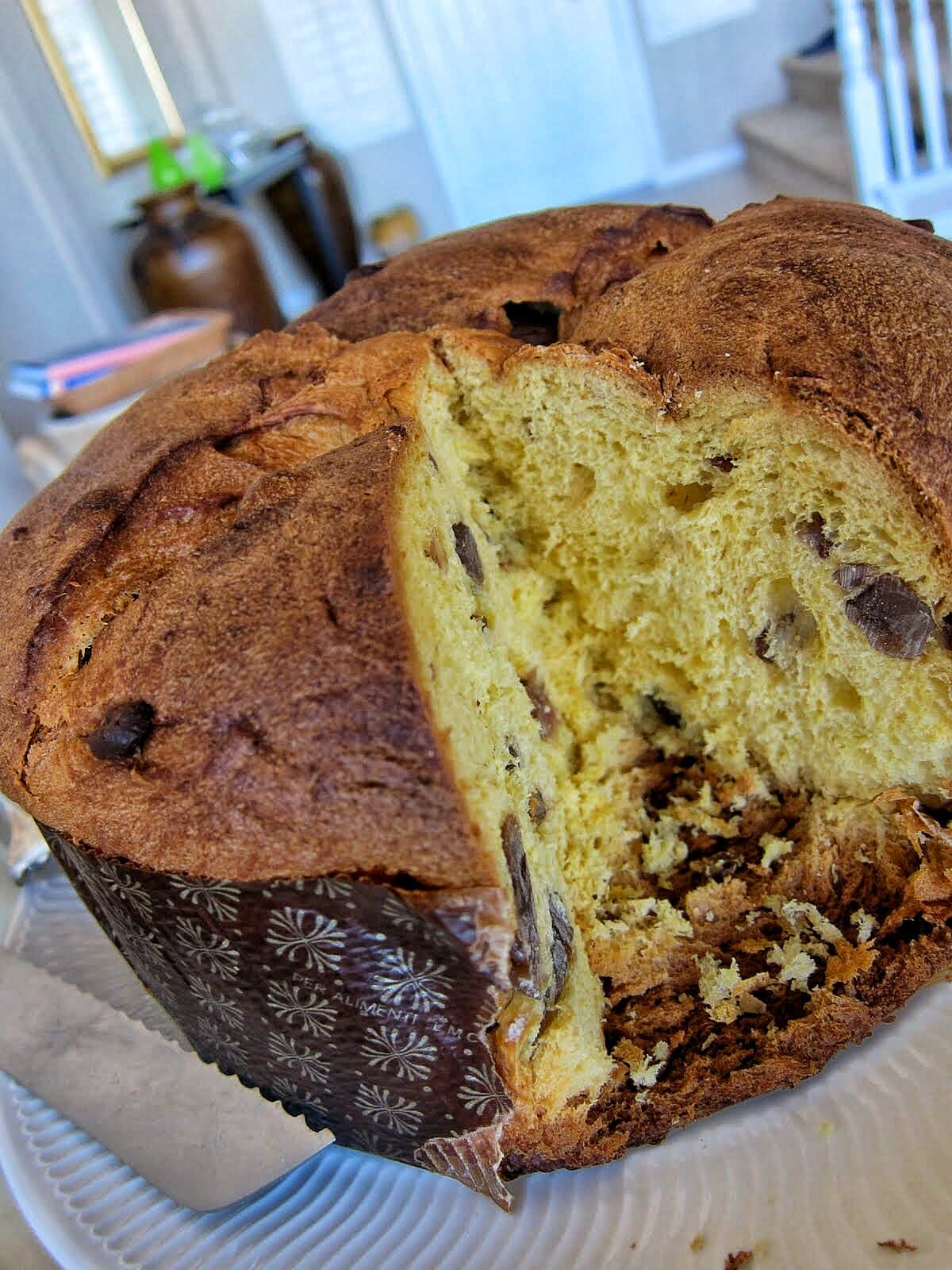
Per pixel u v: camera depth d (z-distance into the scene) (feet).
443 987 1.66
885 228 2.31
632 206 2.84
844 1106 1.94
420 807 1.57
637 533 2.44
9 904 3.19
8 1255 2.34
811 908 2.22
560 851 2.33
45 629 2.00
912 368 1.93
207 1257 1.94
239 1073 2.12
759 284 2.12
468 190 13.09
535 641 2.66
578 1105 1.99
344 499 1.80
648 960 2.24
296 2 11.67
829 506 2.05
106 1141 2.15
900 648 2.06
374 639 1.60
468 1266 1.87
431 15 11.88
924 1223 1.70
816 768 2.39
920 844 2.13
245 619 1.71
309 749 1.60
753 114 12.58
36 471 6.02
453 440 2.50
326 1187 2.05
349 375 2.40
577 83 12.40
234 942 1.75
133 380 5.85
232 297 8.80
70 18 9.49
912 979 2.03
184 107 11.38
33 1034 2.41
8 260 8.59
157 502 2.12
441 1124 1.86
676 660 2.54
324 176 11.00
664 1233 1.84
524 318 2.66
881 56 8.92
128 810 1.75
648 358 2.19
